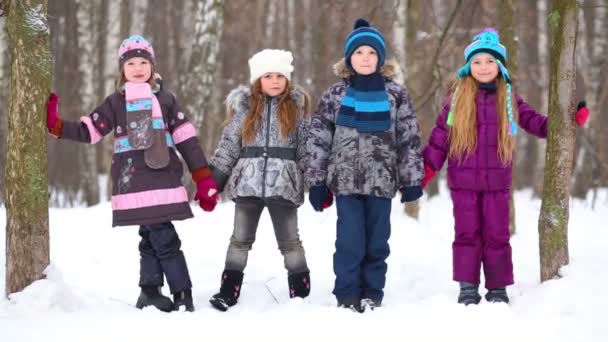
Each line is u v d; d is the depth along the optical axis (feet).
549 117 24.97
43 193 23.30
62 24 95.91
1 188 57.41
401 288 28.22
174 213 23.80
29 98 22.85
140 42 24.36
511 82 24.99
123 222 23.59
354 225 24.16
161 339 19.85
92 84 75.15
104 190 94.38
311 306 23.75
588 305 21.77
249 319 22.00
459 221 24.70
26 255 23.15
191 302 24.35
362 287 24.80
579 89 92.89
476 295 24.53
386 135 24.35
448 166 25.03
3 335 20.07
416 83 50.75
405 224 40.86
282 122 25.26
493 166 24.39
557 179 24.73
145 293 24.58
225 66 103.09
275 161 25.14
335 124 24.64
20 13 22.72
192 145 24.53
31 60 22.82
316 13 87.04
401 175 24.35
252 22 102.78
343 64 25.13
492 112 24.62
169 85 98.78
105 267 31.53
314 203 24.21
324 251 33.99
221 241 35.47
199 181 24.67
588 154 78.95
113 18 72.08
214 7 57.11
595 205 70.54
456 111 24.64
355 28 25.70
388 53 57.57
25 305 22.54
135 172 23.75
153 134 23.68
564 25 24.44
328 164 24.59
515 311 23.12
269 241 34.96
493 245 24.59
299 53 104.06
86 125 23.86
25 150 22.97
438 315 22.04
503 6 43.27
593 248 30.94
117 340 19.71
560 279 23.72
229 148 25.81
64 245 34.58
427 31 63.72
